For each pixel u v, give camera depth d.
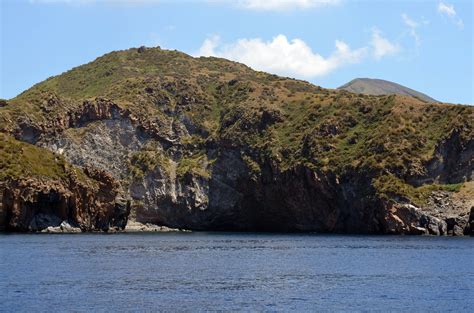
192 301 77.25
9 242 168.12
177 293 82.69
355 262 122.94
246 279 96.69
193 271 106.62
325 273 104.75
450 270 107.69
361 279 96.88
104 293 81.88
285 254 142.62
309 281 94.75
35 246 155.38
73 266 111.06
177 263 120.06
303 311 71.94
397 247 162.00
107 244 170.88
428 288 87.31
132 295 80.75
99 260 122.94
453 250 150.25
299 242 188.38
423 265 115.94
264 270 109.19
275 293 83.44
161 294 81.81
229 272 105.88
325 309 73.06
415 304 75.81
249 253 145.88
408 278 97.69
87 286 87.31
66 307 72.56
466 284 90.88
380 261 124.50
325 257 134.62
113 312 70.31
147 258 129.62
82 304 74.38
